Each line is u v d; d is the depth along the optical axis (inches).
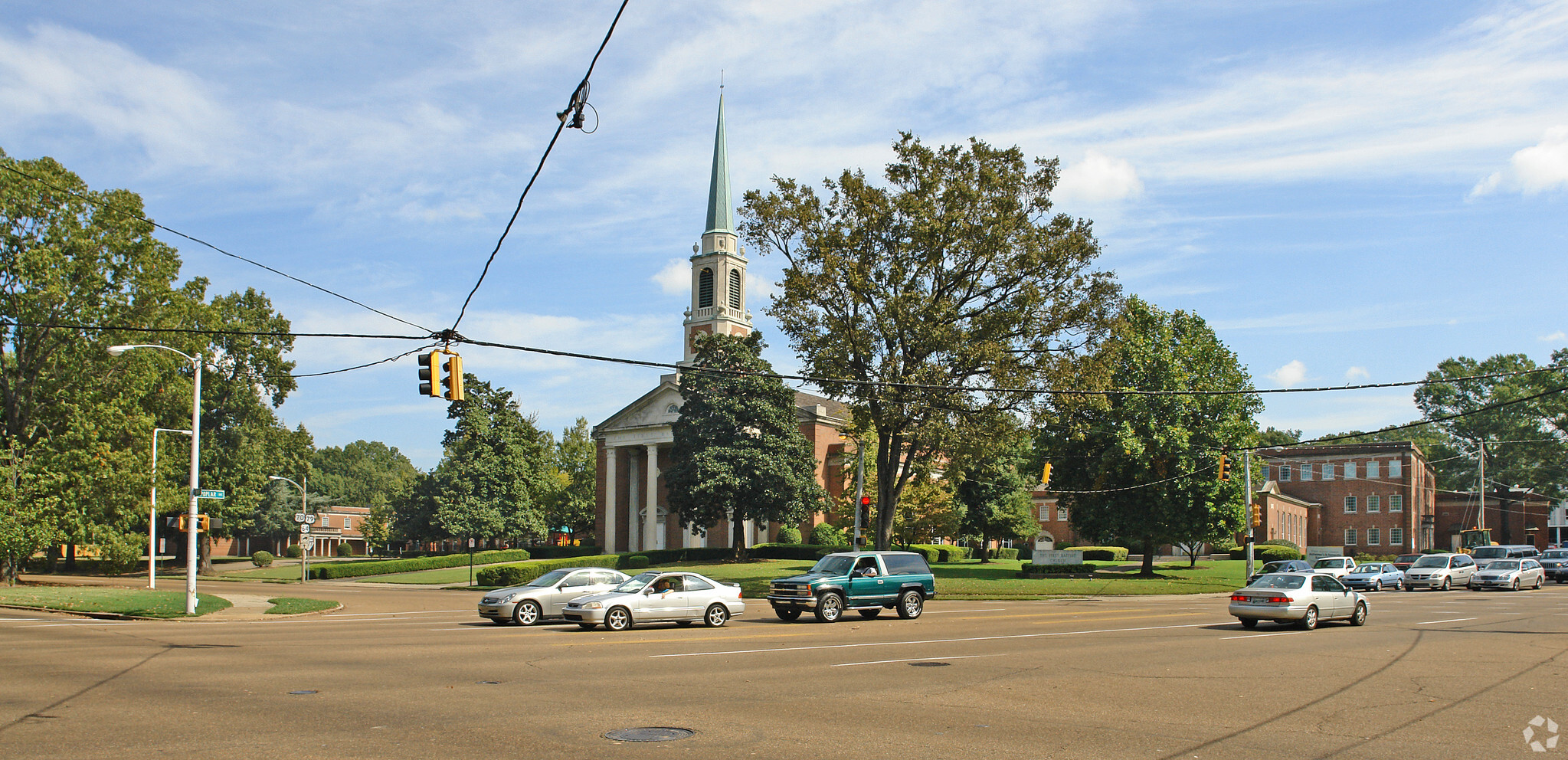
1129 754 364.8
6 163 1715.1
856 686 532.7
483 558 2790.4
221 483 2711.6
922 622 1059.3
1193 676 582.2
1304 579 980.6
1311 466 3713.1
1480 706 476.7
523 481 3245.6
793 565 2427.4
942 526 2623.0
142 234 1881.2
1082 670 609.9
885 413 1593.3
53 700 468.4
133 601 1300.4
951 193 1573.6
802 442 2723.9
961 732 403.2
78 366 1824.6
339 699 478.3
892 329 1562.5
